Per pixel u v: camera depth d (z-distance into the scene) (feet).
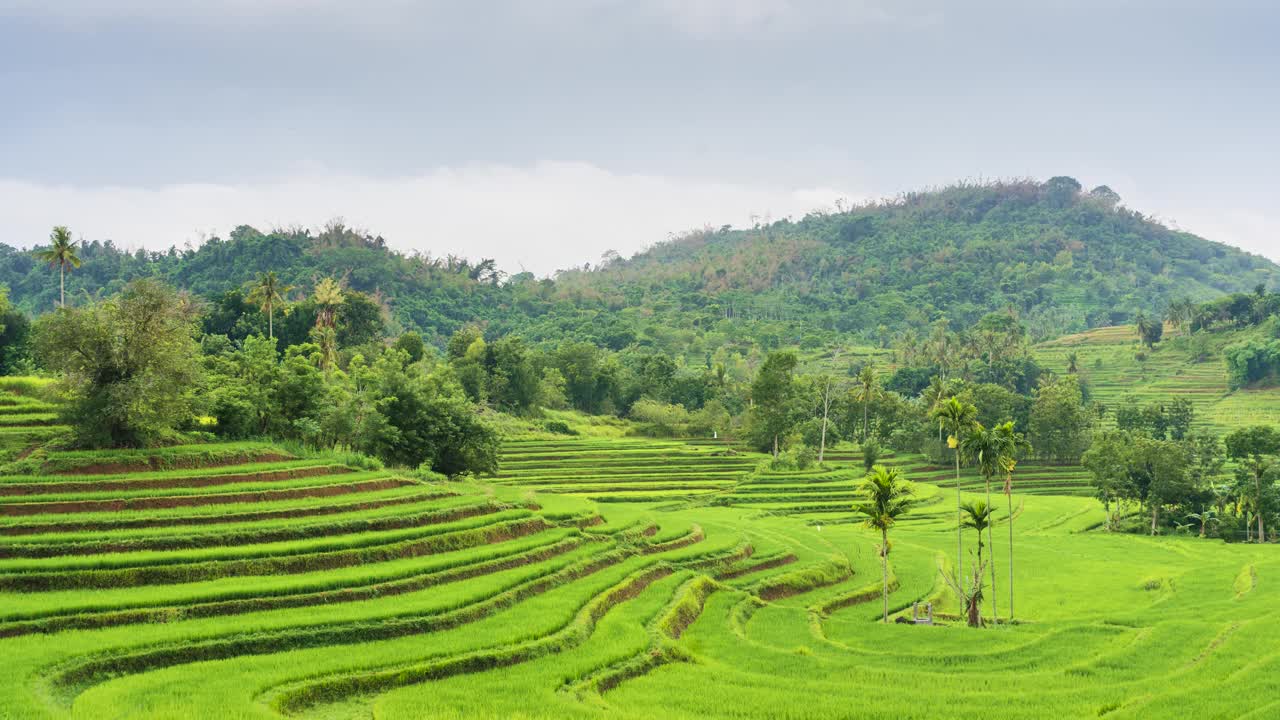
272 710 137.08
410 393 347.97
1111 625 224.94
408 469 317.63
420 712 140.36
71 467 230.27
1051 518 453.17
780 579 273.33
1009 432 250.98
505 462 502.38
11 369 398.42
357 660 158.40
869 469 560.61
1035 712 155.02
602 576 236.43
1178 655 192.65
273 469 258.78
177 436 270.26
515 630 182.50
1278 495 398.62
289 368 323.16
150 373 250.57
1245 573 277.03
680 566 267.39
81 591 174.60
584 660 174.19
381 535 220.23
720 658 193.77
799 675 182.09
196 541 200.03
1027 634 222.89
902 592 284.41
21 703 125.90
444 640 174.29
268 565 196.85
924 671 188.14
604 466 513.45
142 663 151.12
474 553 227.61
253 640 162.81
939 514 456.04
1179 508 437.99
